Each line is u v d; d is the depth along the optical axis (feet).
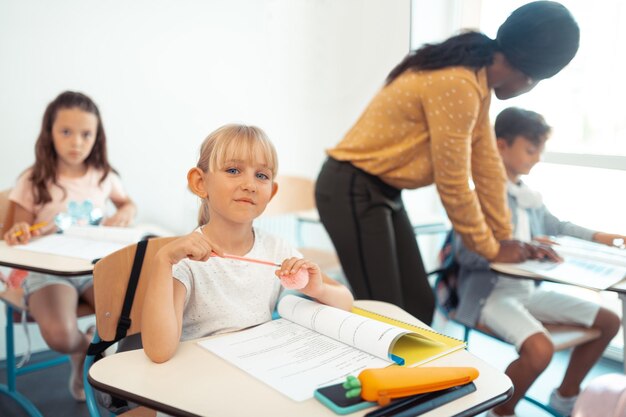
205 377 2.48
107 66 6.84
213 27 7.47
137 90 7.07
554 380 6.51
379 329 2.70
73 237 5.40
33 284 5.34
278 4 7.78
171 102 7.34
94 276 3.31
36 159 5.88
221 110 7.72
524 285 5.32
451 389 2.33
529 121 5.20
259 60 7.86
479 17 6.62
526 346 4.72
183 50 7.32
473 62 4.32
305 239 9.00
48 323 4.94
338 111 8.11
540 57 4.15
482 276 5.31
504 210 5.14
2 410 5.65
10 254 4.75
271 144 3.34
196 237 2.93
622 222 5.03
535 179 5.57
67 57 6.57
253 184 3.22
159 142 7.33
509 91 4.70
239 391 2.34
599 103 5.39
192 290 3.28
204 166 3.35
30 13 6.28
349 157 4.99
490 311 5.10
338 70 7.90
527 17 4.10
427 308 5.28
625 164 5.00
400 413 2.16
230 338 2.92
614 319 5.16
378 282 5.08
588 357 5.31
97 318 3.33
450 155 4.46
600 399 2.81
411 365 2.57
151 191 7.36
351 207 5.00
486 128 4.88
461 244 5.49
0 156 6.35
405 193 8.59
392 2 7.34
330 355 2.67
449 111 4.34
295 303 3.20
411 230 5.30
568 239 5.14
